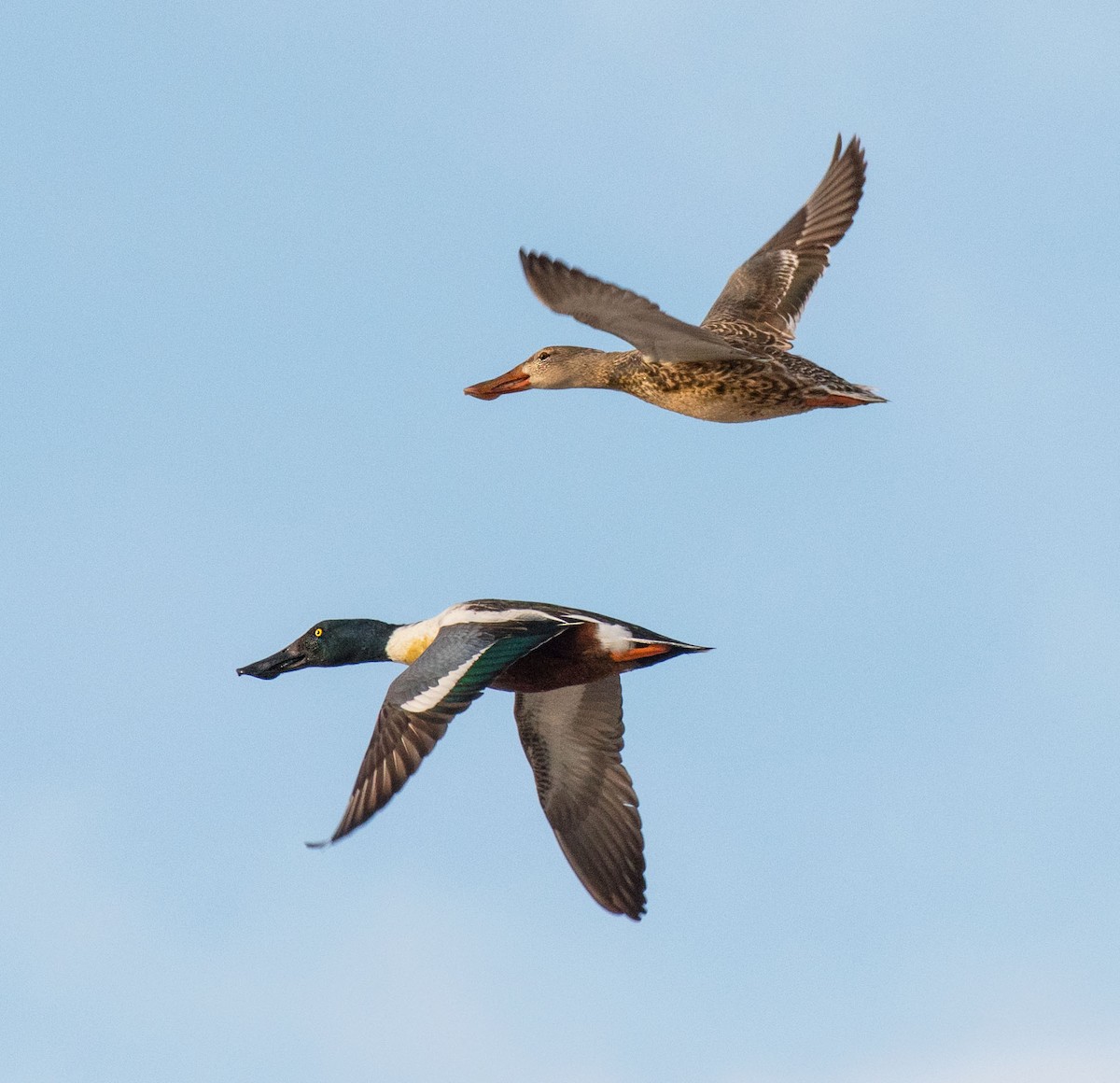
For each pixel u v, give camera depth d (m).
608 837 15.75
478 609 15.27
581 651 15.32
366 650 16.97
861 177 18.91
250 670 17.05
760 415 17.02
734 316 18.28
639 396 17.50
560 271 14.48
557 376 17.92
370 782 13.67
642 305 14.45
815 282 18.64
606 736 15.98
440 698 14.12
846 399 16.69
